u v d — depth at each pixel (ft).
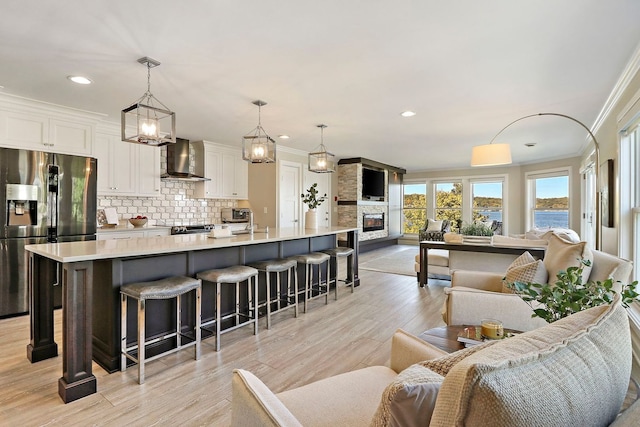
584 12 6.82
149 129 9.06
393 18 7.06
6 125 11.60
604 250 14.29
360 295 14.99
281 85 10.79
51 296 8.61
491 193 30.19
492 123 15.53
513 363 1.84
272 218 22.08
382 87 10.98
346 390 4.33
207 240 10.35
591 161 18.49
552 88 11.06
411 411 2.39
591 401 2.05
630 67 9.31
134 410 6.40
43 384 7.27
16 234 11.75
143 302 7.47
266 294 11.96
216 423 6.03
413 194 34.40
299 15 6.94
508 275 8.07
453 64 9.25
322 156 16.42
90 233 13.64
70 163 13.03
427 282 17.02
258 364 8.32
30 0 6.36
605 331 2.48
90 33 7.59
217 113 13.91
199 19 7.07
